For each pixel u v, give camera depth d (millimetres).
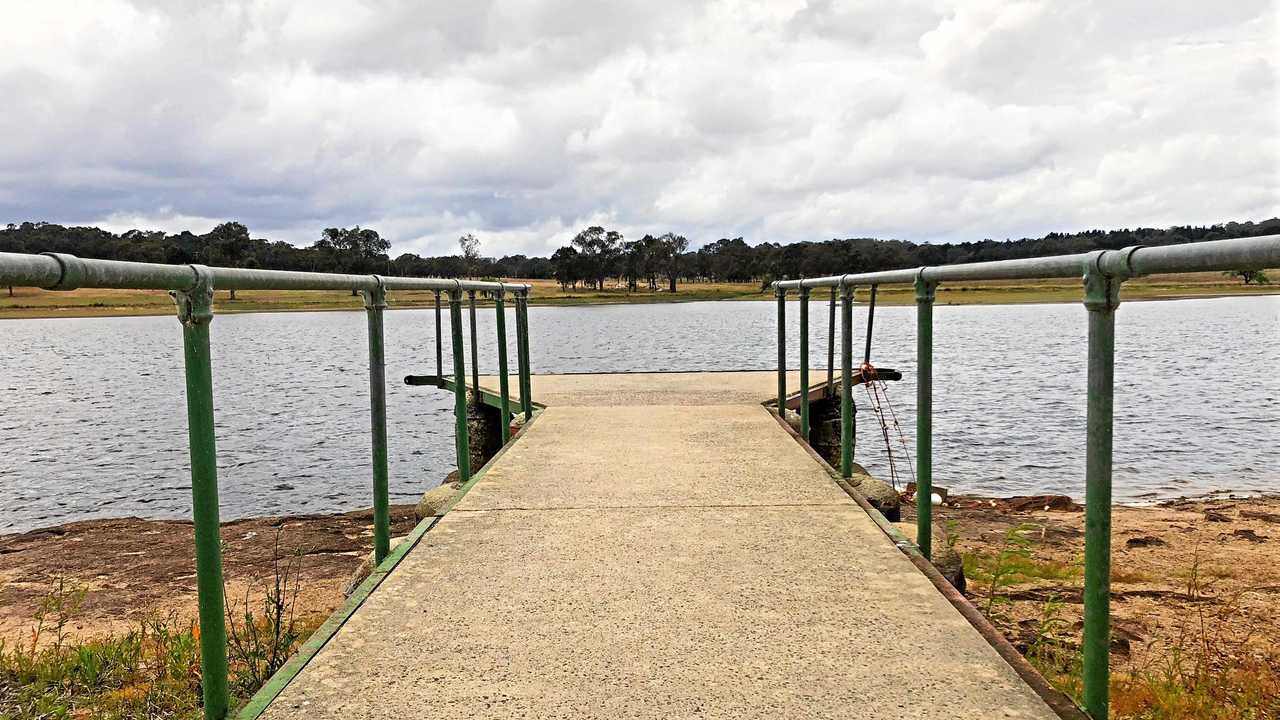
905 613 2965
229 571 7621
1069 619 4945
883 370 9008
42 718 3680
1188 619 5160
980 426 17500
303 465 14555
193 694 3797
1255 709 3438
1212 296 113562
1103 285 2154
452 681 2518
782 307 7652
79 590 7016
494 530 4055
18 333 78938
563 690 2451
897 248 116938
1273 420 18203
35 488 13148
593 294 134750
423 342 52719
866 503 4469
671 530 4012
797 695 2398
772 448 6043
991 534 8336
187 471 14344
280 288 2646
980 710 2295
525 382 8031
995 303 103125
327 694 2445
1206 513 9398
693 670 2562
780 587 3238
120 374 34969
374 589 3281
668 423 7219
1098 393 2201
